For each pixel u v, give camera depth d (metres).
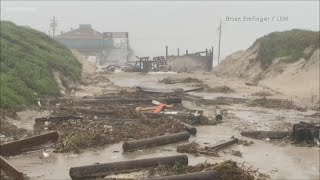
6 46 33.28
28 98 23.42
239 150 16.78
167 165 12.91
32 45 41.16
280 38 51.34
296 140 18.31
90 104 25.11
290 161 15.45
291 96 33.75
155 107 24.08
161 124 19.81
